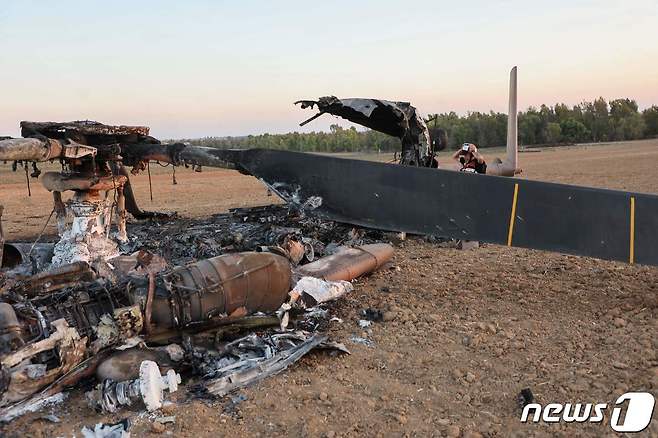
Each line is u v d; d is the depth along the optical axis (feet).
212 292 22.44
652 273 33.60
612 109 376.27
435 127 50.80
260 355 21.83
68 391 19.47
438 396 19.42
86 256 31.17
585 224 27.76
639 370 20.83
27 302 20.75
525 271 34.83
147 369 18.65
